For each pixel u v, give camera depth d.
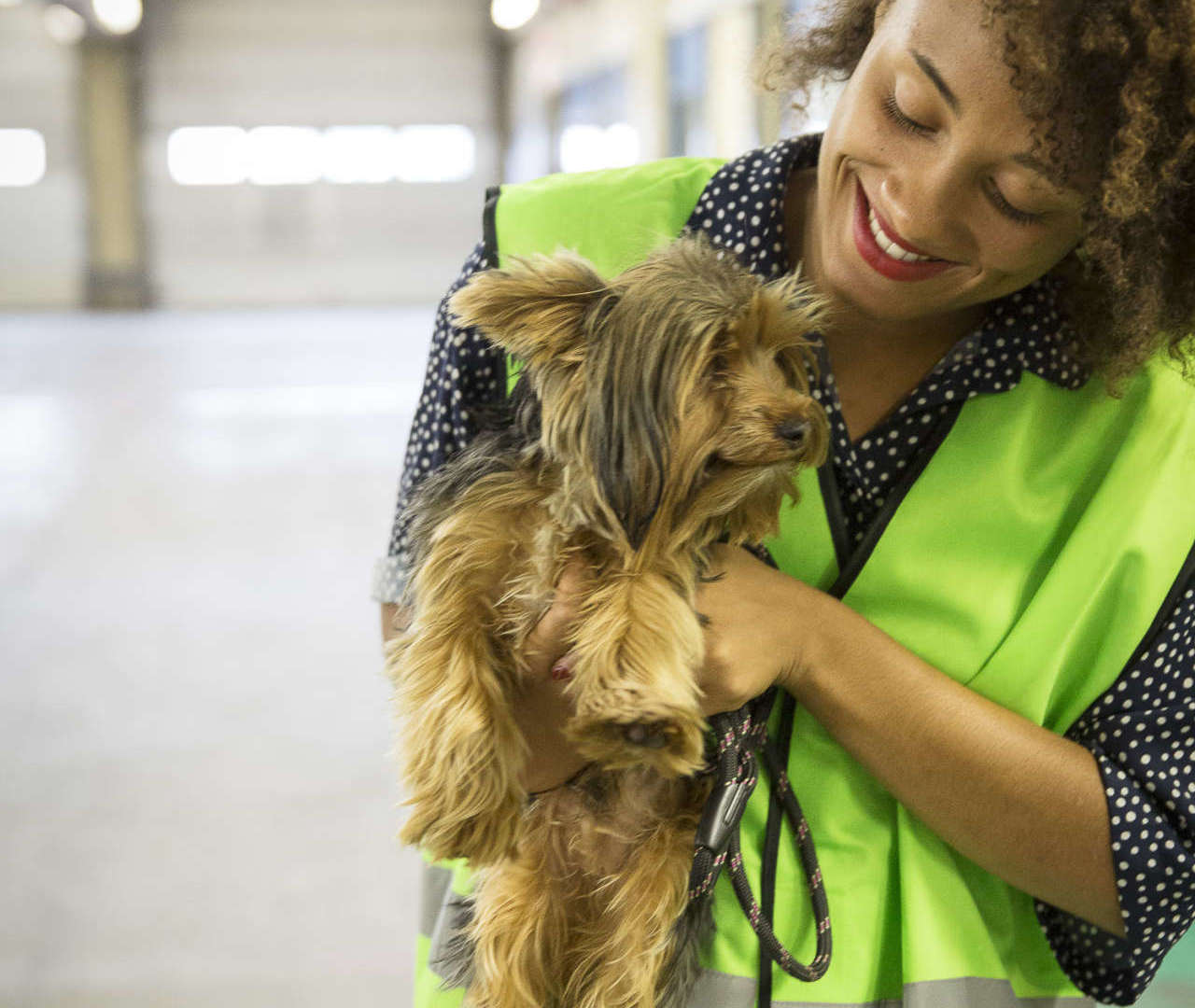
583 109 19.45
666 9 15.02
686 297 1.40
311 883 3.59
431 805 1.40
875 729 1.39
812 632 1.40
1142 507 1.42
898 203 1.29
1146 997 2.48
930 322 1.47
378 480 8.24
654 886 1.52
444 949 1.67
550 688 1.45
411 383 12.63
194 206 22.48
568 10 19.44
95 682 4.89
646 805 1.60
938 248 1.30
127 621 5.58
